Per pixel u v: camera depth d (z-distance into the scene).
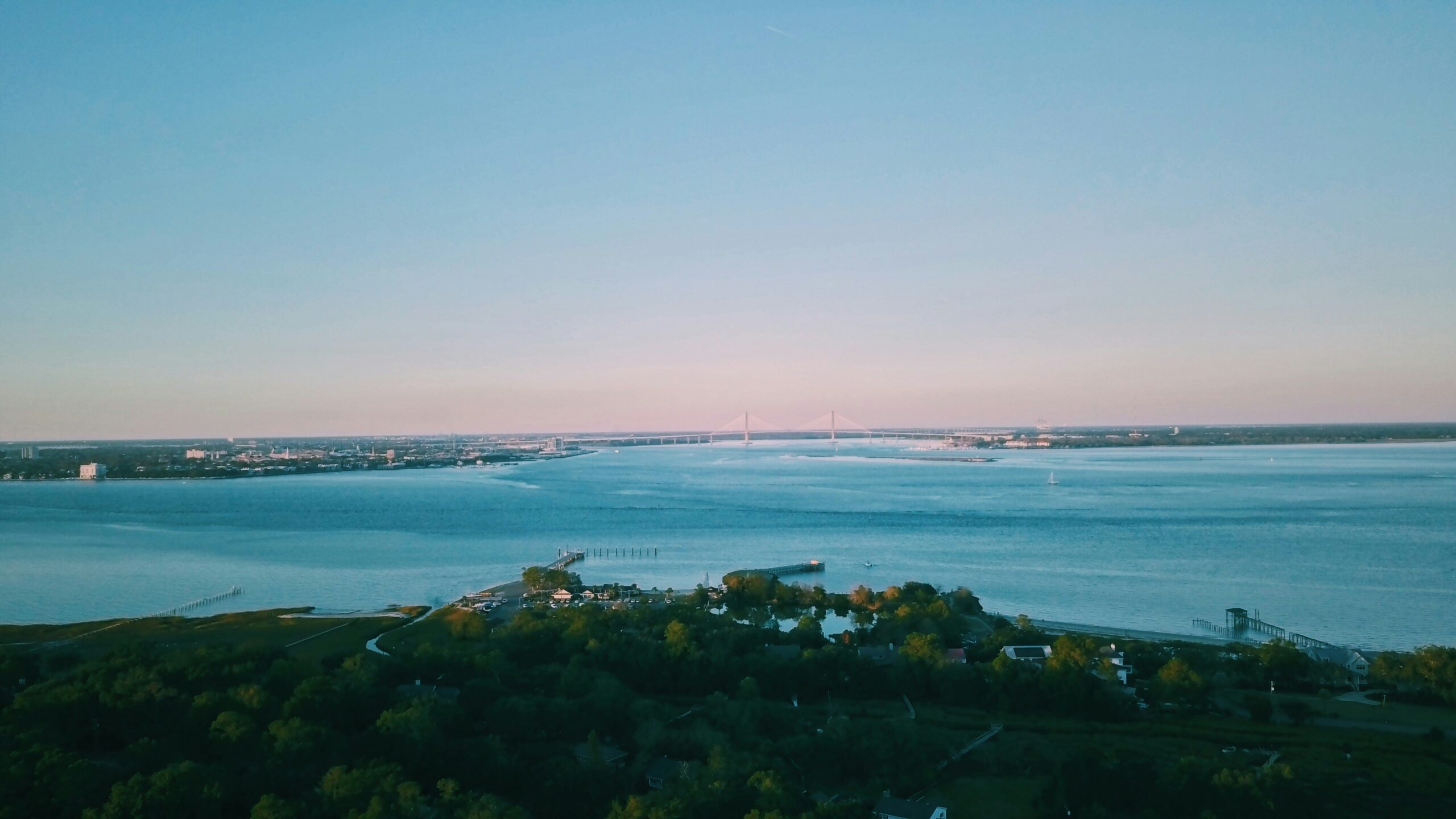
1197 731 118.31
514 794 95.94
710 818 86.44
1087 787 95.88
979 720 122.88
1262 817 90.94
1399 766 107.31
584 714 111.69
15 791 80.25
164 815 78.06
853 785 101.00
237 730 93.94
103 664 117.69
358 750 97.12
